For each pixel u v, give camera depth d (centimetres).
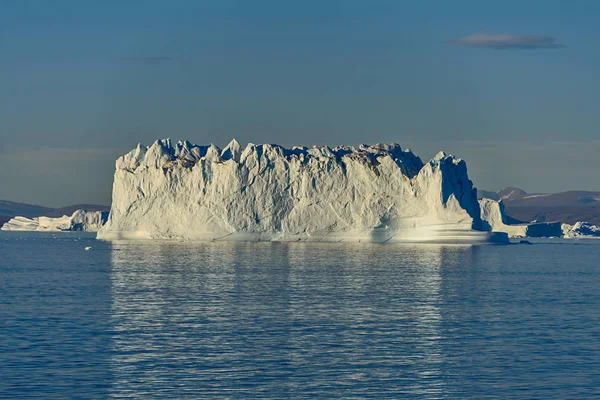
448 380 17438
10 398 15938
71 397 16025
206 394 16300
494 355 19750
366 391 16600
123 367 18350
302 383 17150
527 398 16188
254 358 19338
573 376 17762
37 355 19450
